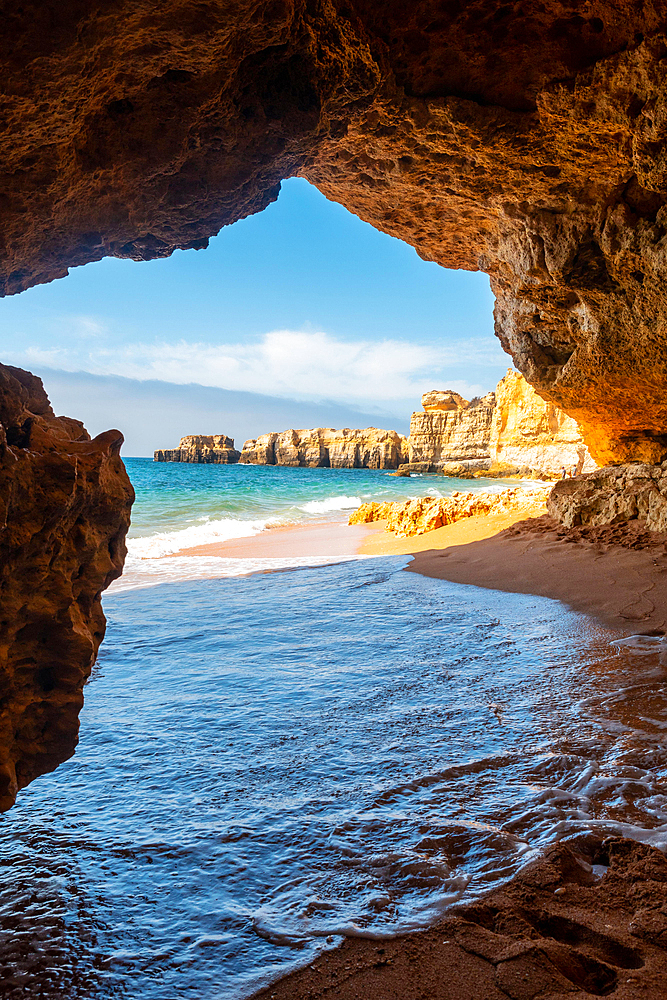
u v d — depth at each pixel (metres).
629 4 4.45
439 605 6.77
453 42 4.75
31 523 2.10
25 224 3.18
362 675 4.63
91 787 3.11
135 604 7.35
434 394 94.12
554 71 5.00
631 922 2.02
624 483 9.13
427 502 14.35
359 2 4.16
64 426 2.56
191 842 2.62
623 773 2.99
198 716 3.96
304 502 28.31
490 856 2.41
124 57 2.79
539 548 8.96
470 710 3.88
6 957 1.99
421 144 5.74
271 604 7.18
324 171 6.54
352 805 2.85
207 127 3.56
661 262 6.24
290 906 2.21
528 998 1.75
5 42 2.33
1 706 2.25
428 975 1.86
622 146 5.55
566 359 9.02
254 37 3.17
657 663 4.52
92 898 2.28
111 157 3.26
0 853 2.57
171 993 1.84
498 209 7.03
